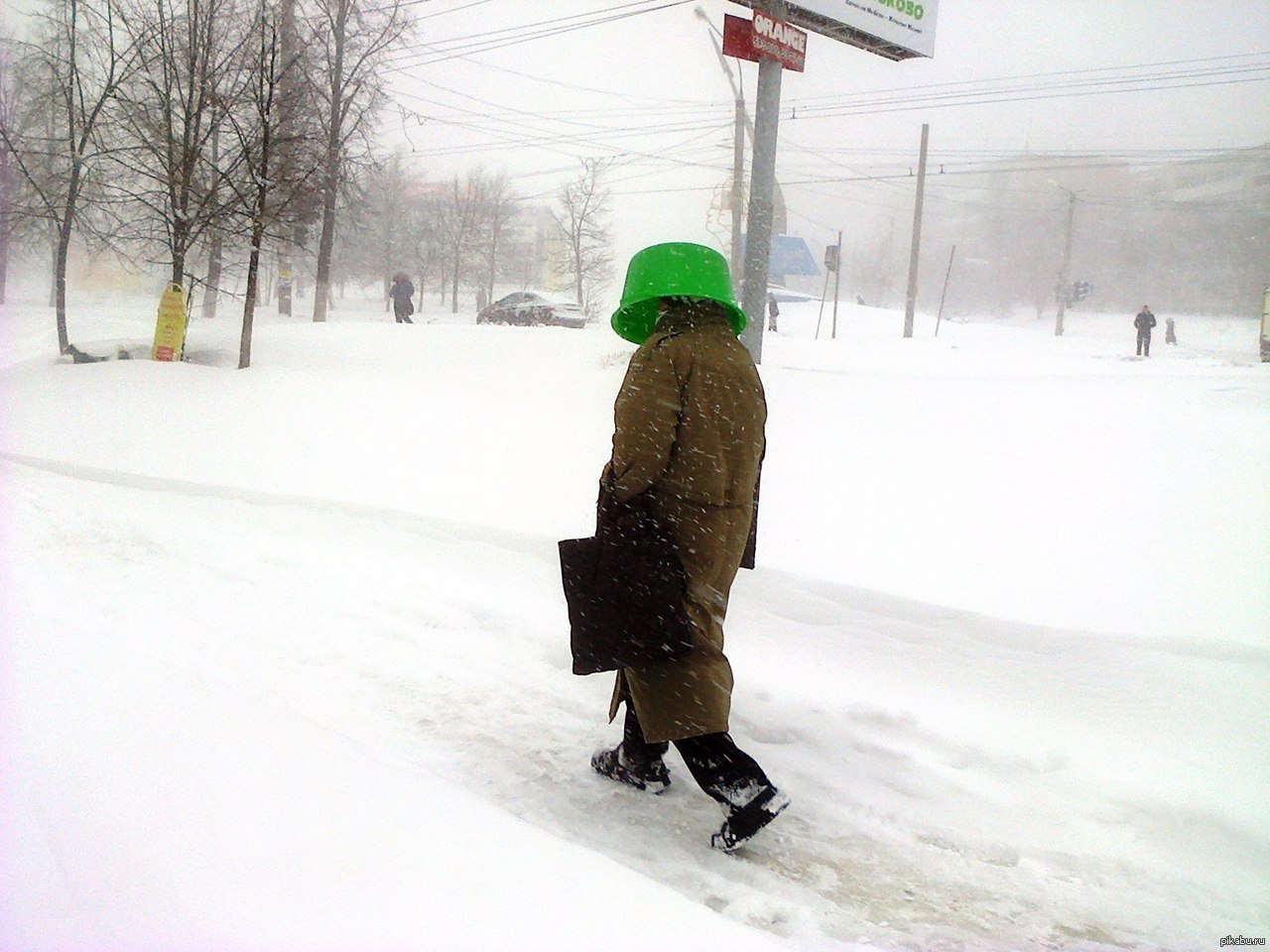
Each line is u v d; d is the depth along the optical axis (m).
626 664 2.76
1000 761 3.39
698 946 1.71
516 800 3.04
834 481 7.00
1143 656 4.02
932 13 12.98
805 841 2.91
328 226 24.16
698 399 2.83
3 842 1.74
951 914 2.54
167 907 1.59
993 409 10.38
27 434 8.94
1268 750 3.32
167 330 13.09
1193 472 7.12
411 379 11.91
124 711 2.44
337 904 1.67
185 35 13.20
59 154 14.43
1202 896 2.66
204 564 5.40
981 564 5.20
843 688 3.96
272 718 2.54
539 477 7.37
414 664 4.11
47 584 4.78
